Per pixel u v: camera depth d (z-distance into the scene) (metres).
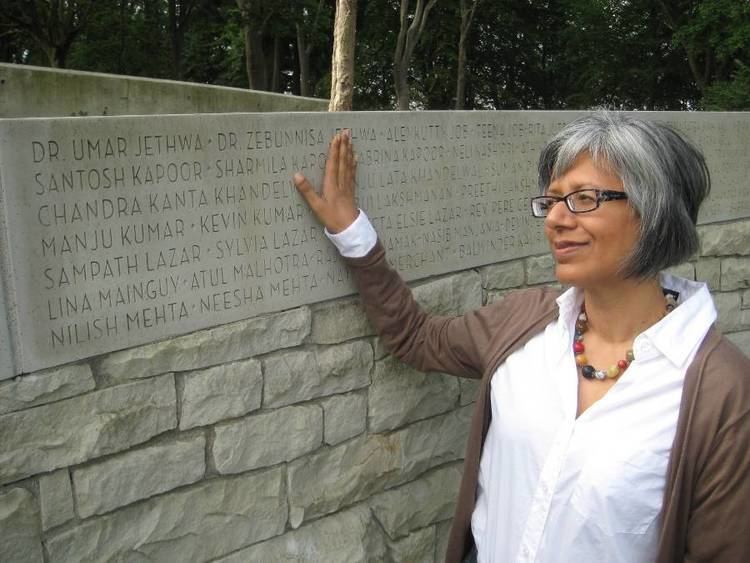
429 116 3.03
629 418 1.61
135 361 2.22
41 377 2.01
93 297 2.09
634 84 22.05
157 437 2.31
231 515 2.54
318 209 2.59
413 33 13.88
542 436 1.71
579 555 1.63
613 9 21.62
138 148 2.14
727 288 4.78
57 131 1.96
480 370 2.24
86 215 2.05
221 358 2.44
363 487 2.98
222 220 2.38
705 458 1.53
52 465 2.06
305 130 2.57
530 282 3.66
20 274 1.93
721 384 1.54
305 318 2.68
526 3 24.33
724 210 4.64
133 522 2.28
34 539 2.04
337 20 5.27
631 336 1.75
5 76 6.09
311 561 2.75
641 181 1.58
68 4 15.02
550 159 1.78
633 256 1.64
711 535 1.55
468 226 3.29
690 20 17.30
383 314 2.62
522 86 25.86
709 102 15.72
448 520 3.34
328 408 2.81
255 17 15.22
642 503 1.58
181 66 19.83
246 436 2.55
